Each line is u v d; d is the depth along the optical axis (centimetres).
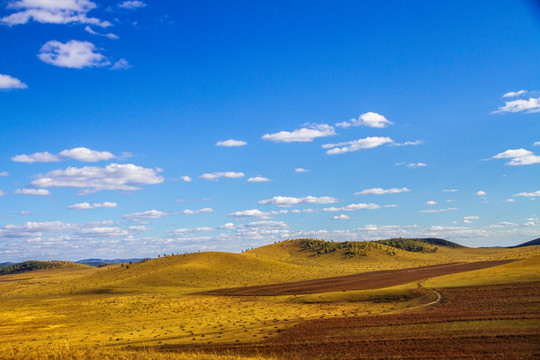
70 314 10219
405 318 6041
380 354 4450
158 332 6794
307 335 5547
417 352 4406
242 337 5753
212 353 4953
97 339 6450
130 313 9894
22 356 4069
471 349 4322
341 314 7238
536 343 4281
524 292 7181
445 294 8106
